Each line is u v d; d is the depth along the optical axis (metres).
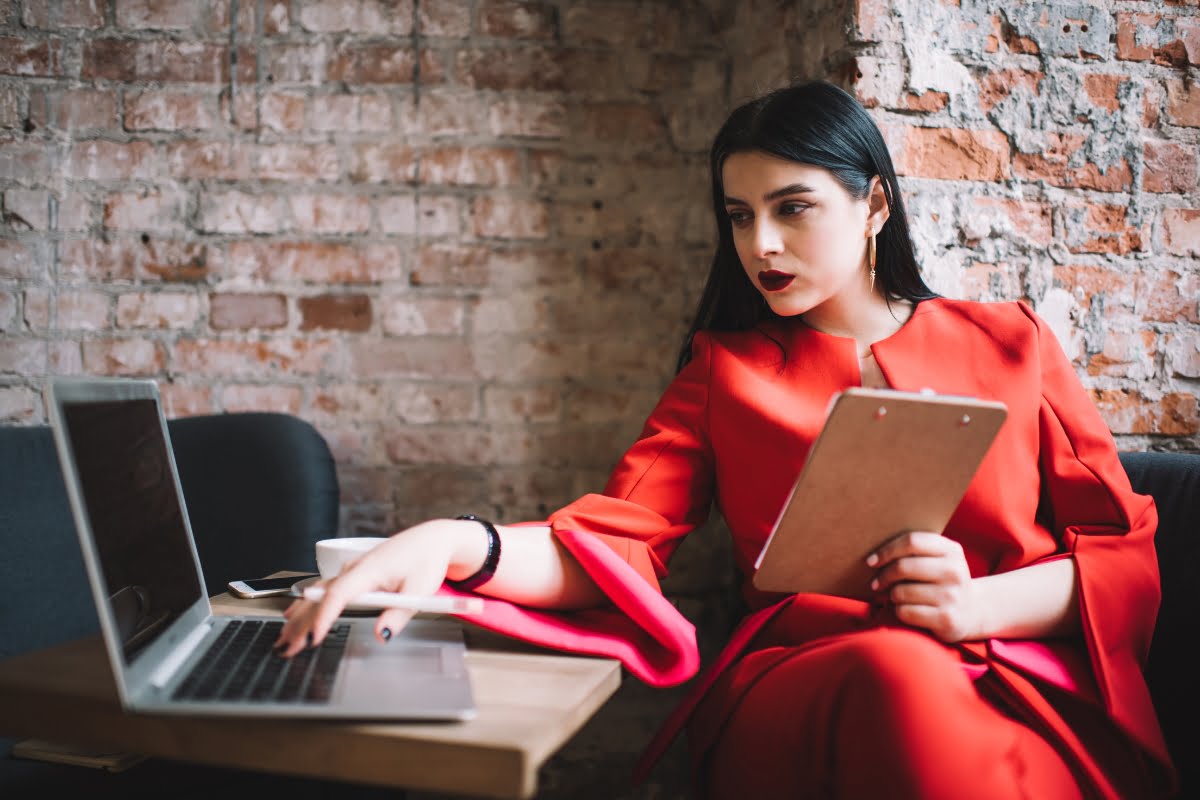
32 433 1.40
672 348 1.78
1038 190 1.43
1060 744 0.89
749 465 1.09
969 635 0.91
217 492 1.44
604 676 0.75
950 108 1.40
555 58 1.74
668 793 1.49
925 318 1.13
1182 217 1.45
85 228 1.68
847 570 0.90
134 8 1.67
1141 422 1.46
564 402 1.77
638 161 1.76
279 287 1.72
